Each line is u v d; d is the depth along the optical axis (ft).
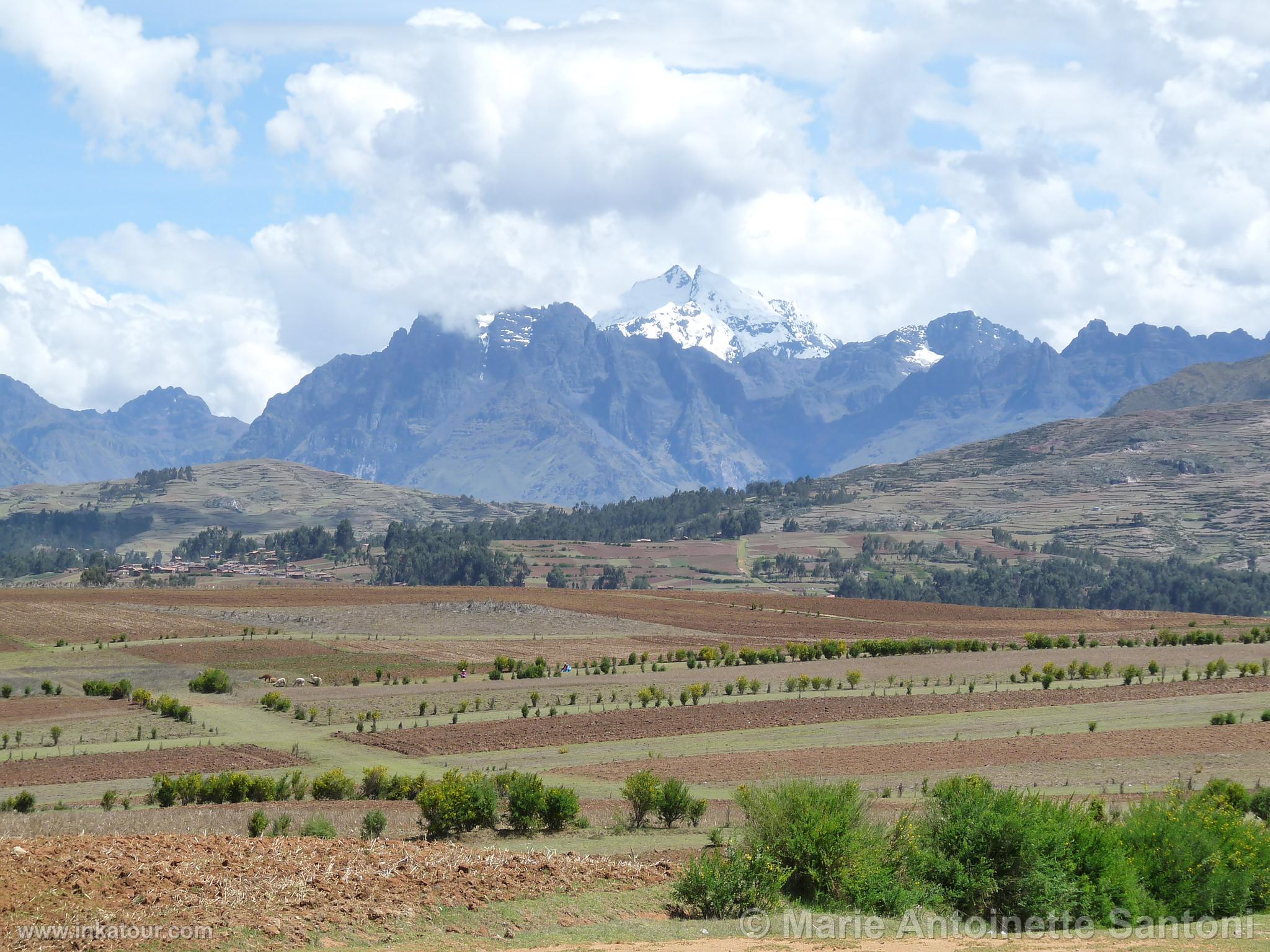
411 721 285.84
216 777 177.99
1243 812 126.82
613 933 71.72
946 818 86.89
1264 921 80.64
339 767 208.95
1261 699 279.28
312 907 70.49
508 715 290.15
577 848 116.78
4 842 76.64
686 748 230.07
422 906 73.97
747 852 83.51
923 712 272.72
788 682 328.08
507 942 69.10
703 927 74.59
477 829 133.08
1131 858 85.10
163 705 299.79
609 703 310.45
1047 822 83.46
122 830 116.78
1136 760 196.24
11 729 277.64
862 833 84.58
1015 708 275.80
